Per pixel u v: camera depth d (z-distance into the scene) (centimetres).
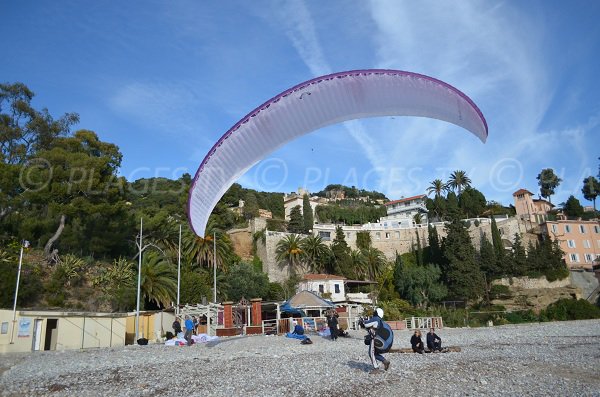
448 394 1038
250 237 8525
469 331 3909
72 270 4338
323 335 3089
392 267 8619
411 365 1492
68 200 4697
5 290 3753
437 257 8456
